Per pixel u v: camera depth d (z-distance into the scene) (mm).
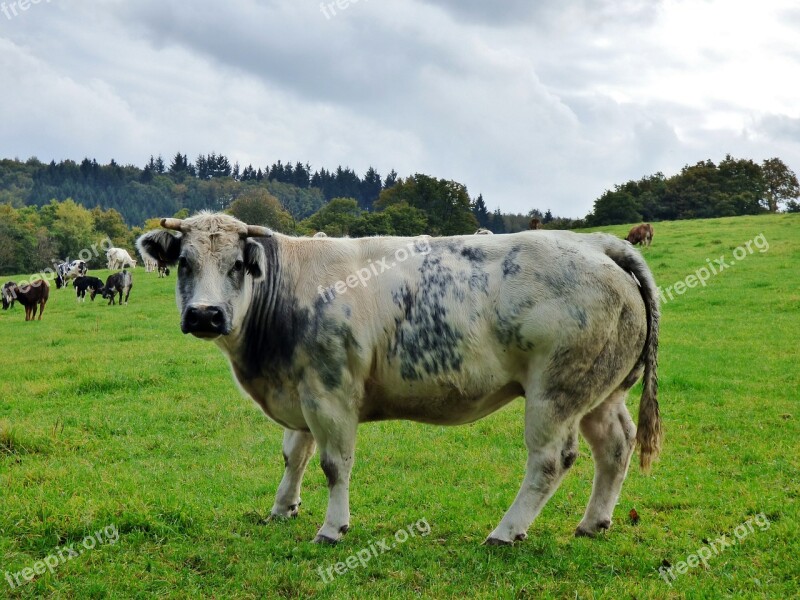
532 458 6734
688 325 19703
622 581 6043
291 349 6879
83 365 16719
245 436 11117
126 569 6199
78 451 10297
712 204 88812
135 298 33438
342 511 6934
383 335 6859
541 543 6762
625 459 7086
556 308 6598
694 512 7652
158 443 10711
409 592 5867
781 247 33969
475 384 6840
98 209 95938
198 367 16125
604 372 6723
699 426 10914
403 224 75812
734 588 5941
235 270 6781
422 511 7832
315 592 5887
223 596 5789
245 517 7492
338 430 6859
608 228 56188
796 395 12578
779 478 8641
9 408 12867
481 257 6926
